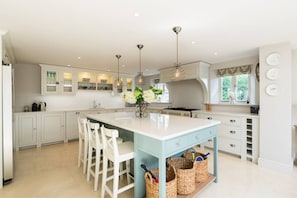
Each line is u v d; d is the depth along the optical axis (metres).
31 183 2.31
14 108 4.09
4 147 2.29
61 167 2.84
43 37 2.41
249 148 3.15
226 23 1.98
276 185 2.26
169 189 1.68
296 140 3.02
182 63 4.22
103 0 1.51
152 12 1.73
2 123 2.27
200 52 3.23
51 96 4.69
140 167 1.87
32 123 3.95
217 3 1.56
